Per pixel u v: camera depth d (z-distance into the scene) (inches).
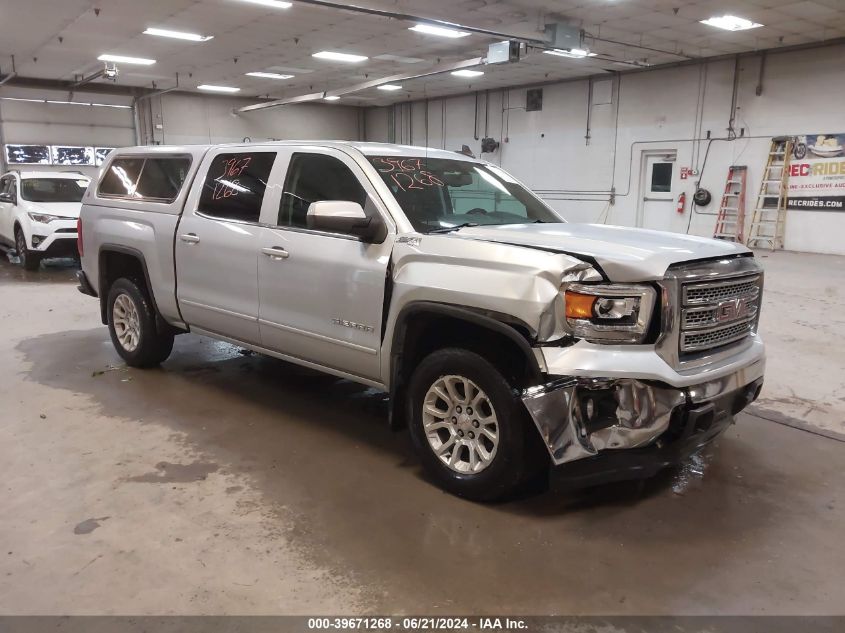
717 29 479.8
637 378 103.6
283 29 498.3
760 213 566.3
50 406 167.2
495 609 89.4
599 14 444.8
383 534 108.0
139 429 152.6
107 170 207.2
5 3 419.2
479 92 819.4
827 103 516.4
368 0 400.5
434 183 143.3
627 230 136.9
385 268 126.6
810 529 112.0
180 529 108.9
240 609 88.7
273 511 115.3
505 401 110.0
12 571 96.8
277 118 917.8
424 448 125.1
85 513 114.0
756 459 140.6
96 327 258.5
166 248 177.0
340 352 139.2
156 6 431.5
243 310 159.2
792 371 202.5
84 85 748.0
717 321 115.3
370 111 987.9
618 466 107.9
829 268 434.9
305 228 144.6
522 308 105.6
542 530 110.0
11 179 455.8
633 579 96.7
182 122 840.9
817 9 424.8
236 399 174.2
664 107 630.5
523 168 784.3
